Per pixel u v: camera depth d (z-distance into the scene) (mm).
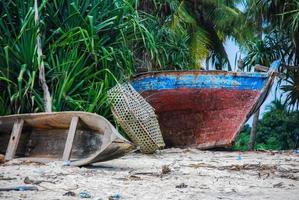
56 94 9070
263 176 5320
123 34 9898
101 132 6160
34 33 8883
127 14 10234
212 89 11094
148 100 10953
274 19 18797
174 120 11414
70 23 9656
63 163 5930
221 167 6266
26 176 4805
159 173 5457
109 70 9352
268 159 8477
